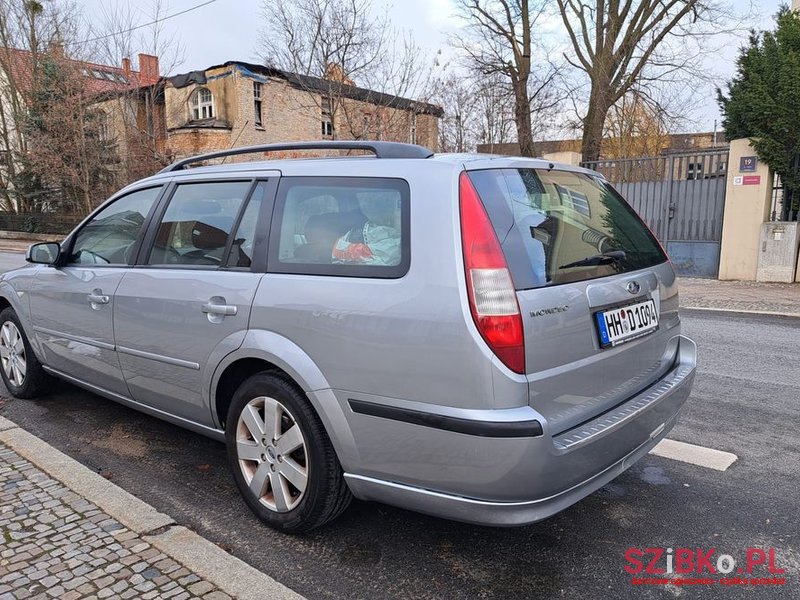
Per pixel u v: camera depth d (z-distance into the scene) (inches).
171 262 140.9
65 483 131.6
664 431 125.3
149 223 149.0
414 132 804.0
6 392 204.8
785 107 442.0
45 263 170.1
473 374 90.6
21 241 1107.9
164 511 129.0
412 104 730.8
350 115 743.7
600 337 105.7
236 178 133.1
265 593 97.2
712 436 169.8
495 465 90.1
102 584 98.1
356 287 103.8
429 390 94.5
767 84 459.2
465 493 94.5
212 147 1006.4
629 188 542.0
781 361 250.8
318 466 109.8
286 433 114.7
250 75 1010.1
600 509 130.5
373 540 118.2
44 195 1181.7
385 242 103.8
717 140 1382.9
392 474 101.7
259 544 116.5
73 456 155.9
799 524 124.0
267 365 120.1
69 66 986.7
